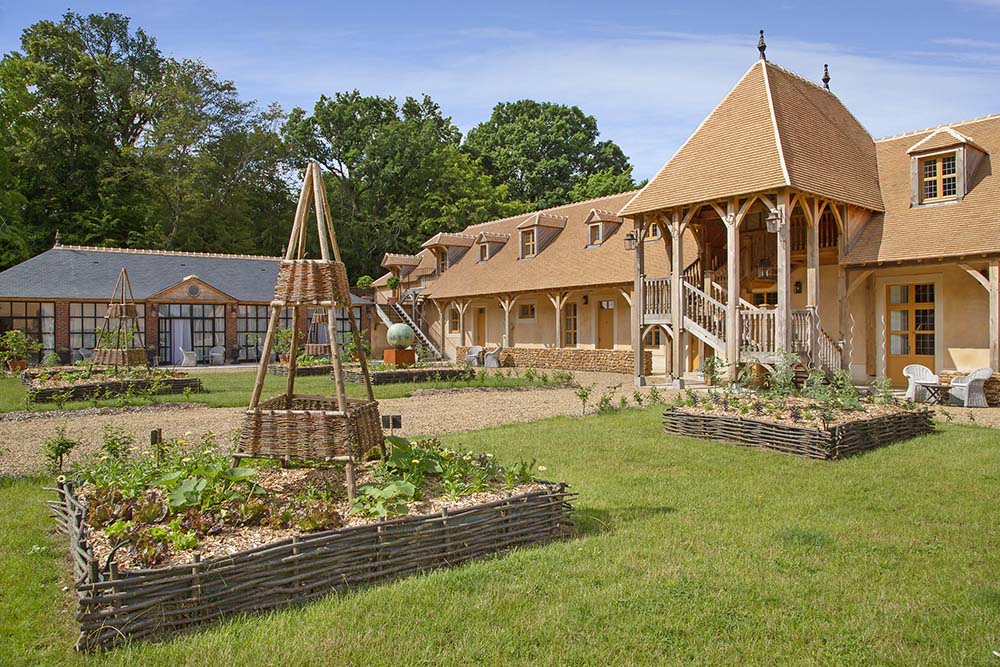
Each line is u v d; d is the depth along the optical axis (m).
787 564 4.83
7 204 34.50
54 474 7.49
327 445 5.39
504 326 30.28
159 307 30.09
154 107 43.12
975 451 8.94
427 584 4.36
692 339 22.08
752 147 16.31
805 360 14.87
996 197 15.34
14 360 23.41
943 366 16.30
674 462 8.29
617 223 26.30
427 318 34.56
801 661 3.52
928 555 5.08
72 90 39.84
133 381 15.52
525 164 55.41
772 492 6.89
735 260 15.87
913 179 16.78
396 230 47.00
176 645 3.59
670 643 3.69
